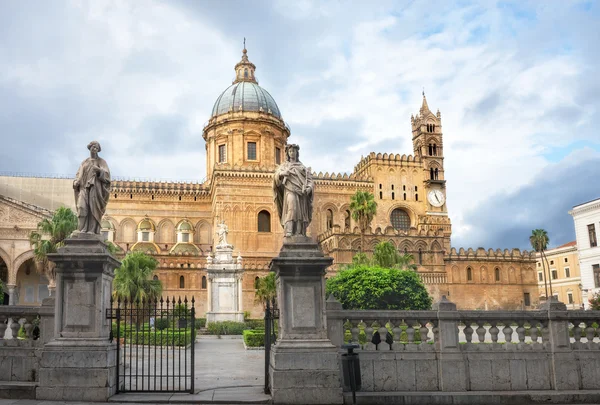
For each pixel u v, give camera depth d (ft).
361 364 47.24
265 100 317.01
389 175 333.83
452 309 48.65
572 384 48.34
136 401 43.29
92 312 45.16
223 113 312.50
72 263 45.39
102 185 47.93
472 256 291.79
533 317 49.52
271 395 45.16
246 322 195.00
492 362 48.29
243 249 282.36
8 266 241.96
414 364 47.70
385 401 44.98
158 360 88.74
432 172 342.44
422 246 285.02
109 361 44.70
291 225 46.78
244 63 335.67
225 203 286.25
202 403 43.09
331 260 45.62
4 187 312.50
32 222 247.09
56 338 44.73
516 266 297.53
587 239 221.46
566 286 334.44
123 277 161.07
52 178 321.73
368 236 276.62
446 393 46.21
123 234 312.91
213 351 113.91
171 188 320.91
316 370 43.83
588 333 49.90
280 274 45.62
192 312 48.21
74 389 43.57
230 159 305.53
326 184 317.01
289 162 48.34
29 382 45.21
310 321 45.09
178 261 281.95
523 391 47.57
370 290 136.87
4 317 46.85
